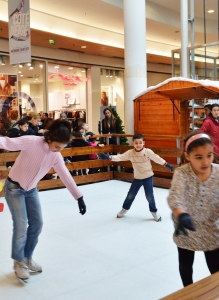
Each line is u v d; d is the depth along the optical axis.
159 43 15.52
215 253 2.08
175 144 7.89
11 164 7.22
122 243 3.97
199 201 1.98
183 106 7.90
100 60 15.29
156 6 11.67
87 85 15.15
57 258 3.55
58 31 11.61
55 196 6.41
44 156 2.78
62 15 11.12
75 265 3.37
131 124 8.95
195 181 1.98
